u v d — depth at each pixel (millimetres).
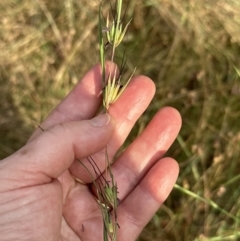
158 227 330
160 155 241
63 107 232
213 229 323
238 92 339
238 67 342
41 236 185
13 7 379
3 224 180
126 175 237
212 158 335
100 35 189
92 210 228
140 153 240
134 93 233
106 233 183
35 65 373
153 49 364
